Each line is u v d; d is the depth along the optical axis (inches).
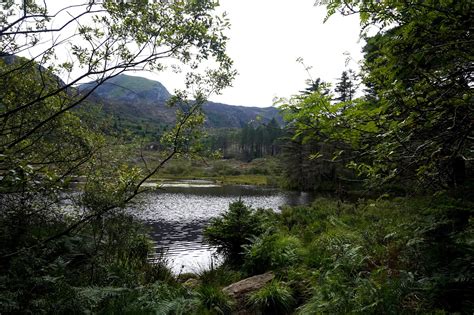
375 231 245.4
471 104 82.7
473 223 137.1
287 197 1295.5
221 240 378.9
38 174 178.2
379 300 137.3
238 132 4544.8
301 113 97.3
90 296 151.9
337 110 96.2
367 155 111.4
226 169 2989.7
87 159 208.1
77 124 203.2
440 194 146.3
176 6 169.9
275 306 208.8
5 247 169.5
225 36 177.0
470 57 76.8
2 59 162.7
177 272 372.2
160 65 181.6
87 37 159.5
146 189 217.5
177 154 219.6
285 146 1557.6
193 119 215.8
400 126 88.8
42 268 159.3
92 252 203.3
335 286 176.4
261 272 301.1
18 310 131.3
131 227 227.0
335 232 309.0
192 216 851.4
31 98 175.5
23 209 173.0
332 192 1391.5
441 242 149.1
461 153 106.4
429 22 75.0
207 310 204.2
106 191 203.8
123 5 155.9
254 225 376.5
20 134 179.3
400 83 86.4
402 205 177.8
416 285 140.6
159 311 160.2
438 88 84.3
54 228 205.2
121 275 204.8
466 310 119.0
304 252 287.1
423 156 103.0
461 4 69.6
